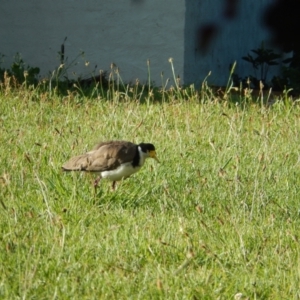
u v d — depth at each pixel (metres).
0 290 7.97
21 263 8.72
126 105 16.66
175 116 16.09
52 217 9.92
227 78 25.17
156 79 22.62
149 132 14.82
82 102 17.94
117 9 22.64
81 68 22.89
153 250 9.30
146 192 11.37
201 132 15.05
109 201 11.00
